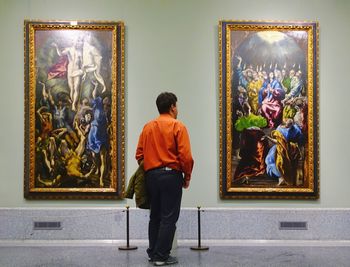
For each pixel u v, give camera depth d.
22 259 9.38
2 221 11.16
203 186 11.28
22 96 11.30
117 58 11.22
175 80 11.37
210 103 11.36
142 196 8.82
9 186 11.23
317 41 11.30
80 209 11.15
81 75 11.23
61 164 11.16
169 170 8.57
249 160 11.23
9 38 11.33
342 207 11.33
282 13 11.45
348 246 10.73
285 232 11.19
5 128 11.26
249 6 11.47
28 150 11.16
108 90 11.22
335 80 11.45
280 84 11.28
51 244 10.90
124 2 11.41
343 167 11.38
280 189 11.20
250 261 9.18
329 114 11.41
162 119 8.82
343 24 11.45
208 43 11.41
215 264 8.91
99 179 11.16
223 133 11.23
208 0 11.44
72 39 11.24
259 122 11.26
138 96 11.34
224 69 11.26
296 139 11.24
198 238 10.60
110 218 11.15
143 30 11.40
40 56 11.23
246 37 11.30
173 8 11.43
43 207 11.20
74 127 11.20
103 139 11.20
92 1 11.40
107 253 9.95
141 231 11.12
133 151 11.30
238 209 11.18
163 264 8.67
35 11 11.37
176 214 8.64
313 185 11.20
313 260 9.27
